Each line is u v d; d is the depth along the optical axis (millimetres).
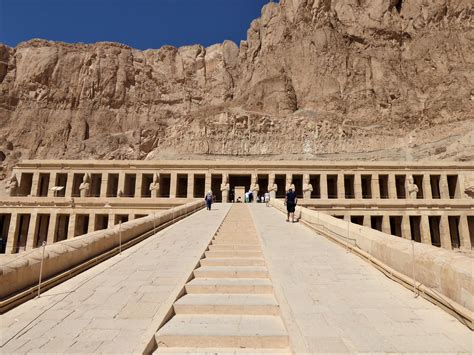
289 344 5266
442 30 77250
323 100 74312
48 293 7180
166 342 5434
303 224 16078
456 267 6141
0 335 5375
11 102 87375
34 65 90938
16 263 6961
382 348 4910
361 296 6934
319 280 7852
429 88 72375
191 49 110000
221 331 5629
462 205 33344
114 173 41656
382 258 8844
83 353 4855
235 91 97562
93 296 6980
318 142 63750
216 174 41500
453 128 58906
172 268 8773
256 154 63062
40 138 83125
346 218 33062
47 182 43562
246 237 13195
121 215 34375
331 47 79500
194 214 20359
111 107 92625
